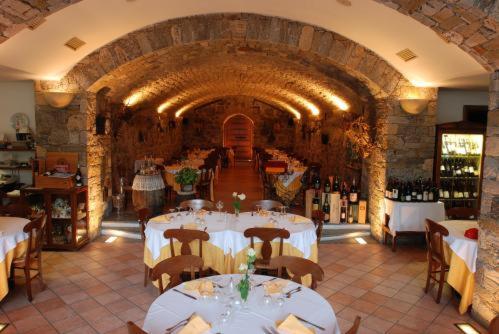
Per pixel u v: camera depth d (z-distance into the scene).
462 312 4.05
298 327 2.35
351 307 4.21
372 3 4.27
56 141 6.17
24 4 3.27
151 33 5.82
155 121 11.98
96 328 3.69
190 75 9.10
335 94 8.29
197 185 8.94
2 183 6.64
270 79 9.92
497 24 2.97
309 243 4.49
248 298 2.77
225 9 5.51
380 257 5.82
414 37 4.80
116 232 6.64
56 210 5.79
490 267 3.74
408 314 4.07
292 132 17.80
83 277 4.90
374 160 6.79
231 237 4.41
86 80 6.01
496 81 3.67
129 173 9.34
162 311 2.61
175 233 3.98
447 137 6.57
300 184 8.66
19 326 3.71
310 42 5.87
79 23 4.79
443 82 5.96
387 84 6.09
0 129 6.92
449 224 4.84
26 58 5.09
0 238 3.99
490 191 3.75
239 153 18.78
